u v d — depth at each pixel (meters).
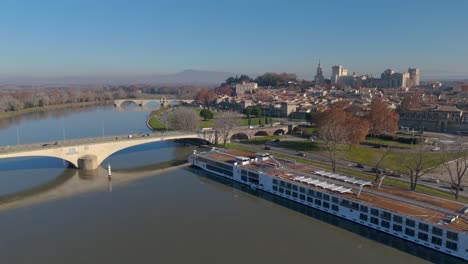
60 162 178.75
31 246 93.50
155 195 133.38
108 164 165.38
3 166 171.00
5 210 117.31
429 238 90.94
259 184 140.00
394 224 98.12
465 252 84.31
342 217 111.50
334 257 89.69
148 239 97.56
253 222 110.00
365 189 118.56
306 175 135.12
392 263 87.25
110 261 86.38
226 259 87.31
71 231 102.19
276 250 92.44
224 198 131.12
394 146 199.50
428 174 145.75
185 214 115.38
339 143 188.62
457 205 103.44
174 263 85.31
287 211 119.25
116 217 112.19
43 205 121.81
